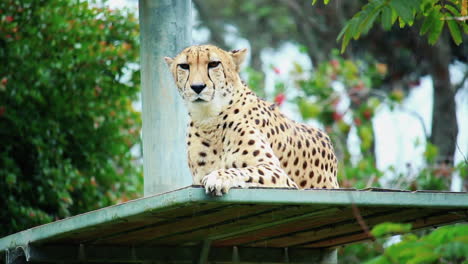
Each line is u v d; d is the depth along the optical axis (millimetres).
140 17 12008
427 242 7121
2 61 15031
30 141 15133
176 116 11703
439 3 9945
